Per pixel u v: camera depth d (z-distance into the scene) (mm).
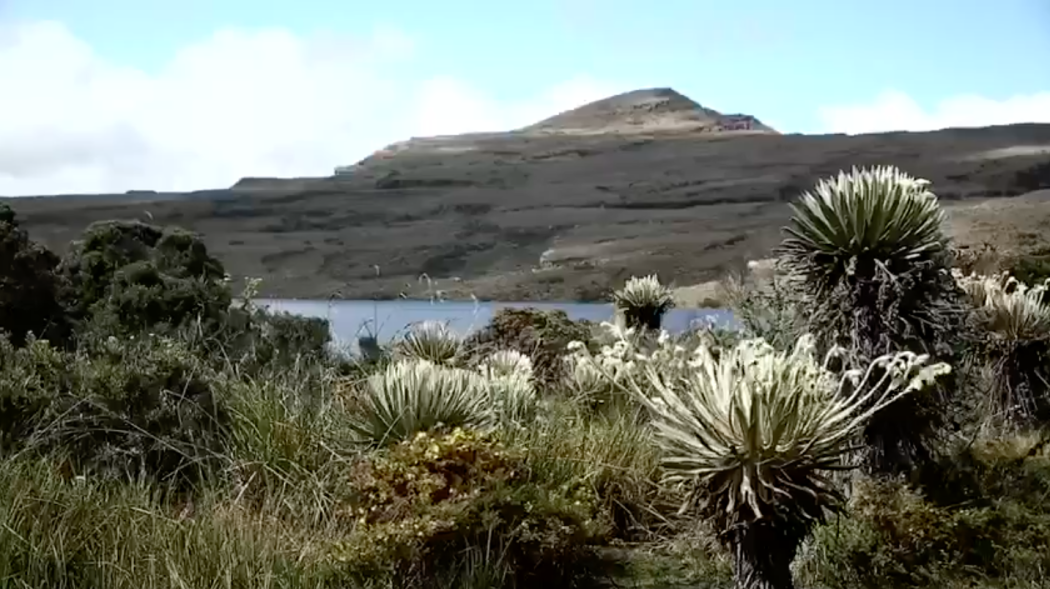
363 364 8086
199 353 7199
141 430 5523
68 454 5320
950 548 4863
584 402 7332
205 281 9359
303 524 5109
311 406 6250
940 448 5770
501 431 5559
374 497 4773
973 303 7367
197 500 5367
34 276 8562
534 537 4637
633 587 4895
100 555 4219
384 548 4504
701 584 4922
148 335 7684
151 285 8945
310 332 8500
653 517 5820
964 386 6422
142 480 5125
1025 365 7441
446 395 5777
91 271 9180
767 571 4094
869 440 5359
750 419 3963
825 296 5504
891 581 4723
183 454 5441
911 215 5387
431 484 4715
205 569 4242
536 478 5398
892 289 5238
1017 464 5750
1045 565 4684
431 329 8773
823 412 4098
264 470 5480
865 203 5375
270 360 7602
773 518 4051
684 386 4641
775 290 7078
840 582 4758
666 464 4309
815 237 5488
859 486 5098
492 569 4559
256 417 5855
